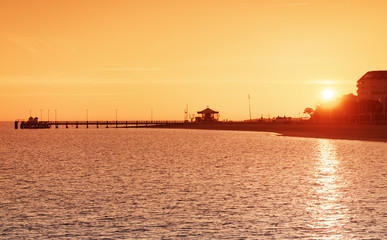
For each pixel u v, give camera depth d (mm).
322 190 32562
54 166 49688
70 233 21969
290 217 24656
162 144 88875
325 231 22000
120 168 47156
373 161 50750
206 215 25250
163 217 24859
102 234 21812
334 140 89188
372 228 22391
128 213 25797
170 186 34875
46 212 26078
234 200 29188
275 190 32781
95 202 28812
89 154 66188
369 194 30812
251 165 49281
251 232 21922
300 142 87625
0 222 23875
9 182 37406
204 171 44094
